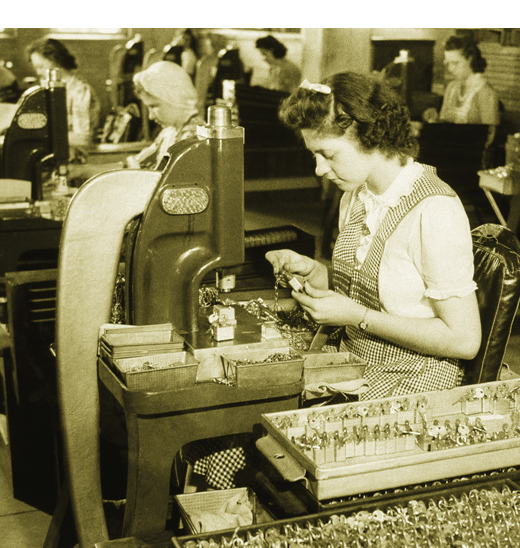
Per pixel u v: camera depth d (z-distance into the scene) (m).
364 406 1.51
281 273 2.06
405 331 1.69
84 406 1.71
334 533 1.22
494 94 7.31
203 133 1.66
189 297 1.70
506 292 1.89
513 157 5.43
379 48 8.53
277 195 8.47
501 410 1.62
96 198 1.62
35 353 2.58
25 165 4.01
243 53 8.91
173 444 1.53
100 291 1.67
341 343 2.02
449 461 1.33
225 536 1.26
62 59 7.68
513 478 1.41
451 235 1.65
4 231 3.41
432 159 6.64
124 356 1.54
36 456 2.64
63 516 1.92
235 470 1.83
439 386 1.82
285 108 1.67
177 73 4.48
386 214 1.76
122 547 1.45
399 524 1.25
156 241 1.65
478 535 1.25
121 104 8.76
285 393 1.55
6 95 8.20
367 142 1.61
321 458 1.38
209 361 1.58
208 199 1.66
